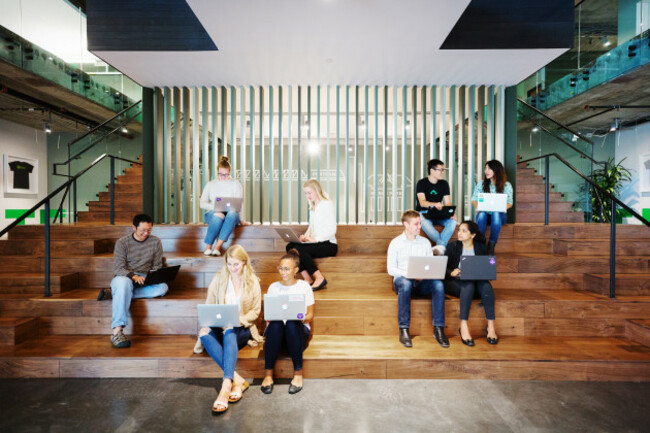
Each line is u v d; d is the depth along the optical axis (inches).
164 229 171.3
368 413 87.4
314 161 381.4
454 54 154.9
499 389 98.7
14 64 214.7
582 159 276.7
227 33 136.6
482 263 115.5
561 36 145.3
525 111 275.3
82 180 309.4
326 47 149.7
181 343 116.5
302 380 101.3
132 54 153.3
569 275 143.4
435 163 157.9
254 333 112.7
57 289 134.8
